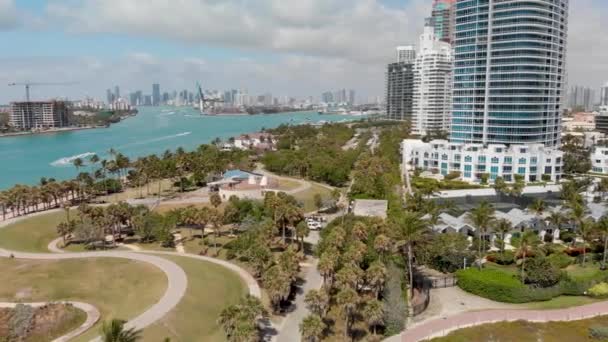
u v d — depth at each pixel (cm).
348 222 13488
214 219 14338
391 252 11506
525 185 19750
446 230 14150
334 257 10331
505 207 17775
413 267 12256
